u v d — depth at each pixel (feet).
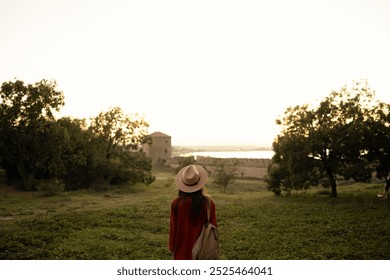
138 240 46.37
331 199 111.86
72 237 46.52
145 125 187.93
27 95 138.72
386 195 114.01
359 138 113.29
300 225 61.21
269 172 138.92
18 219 67.92
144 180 182.09
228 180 179.42
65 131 145.89
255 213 75.82
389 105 117.08
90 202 105.09
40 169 161.68
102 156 183.52
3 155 138.62
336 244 45.98
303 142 120.78
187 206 16.70
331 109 117.08
